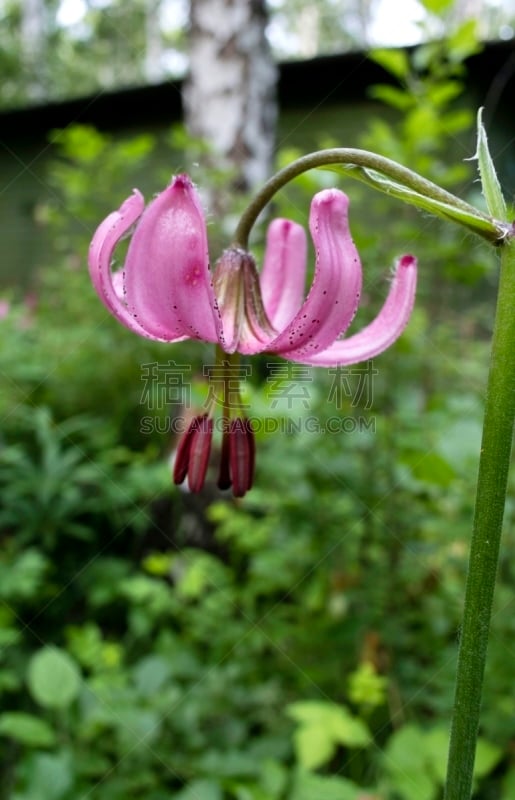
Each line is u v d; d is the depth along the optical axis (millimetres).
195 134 420
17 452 349
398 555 260
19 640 314
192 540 375
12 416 419
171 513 394
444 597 258
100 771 229
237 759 225
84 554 378
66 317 567
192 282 119
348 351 137
